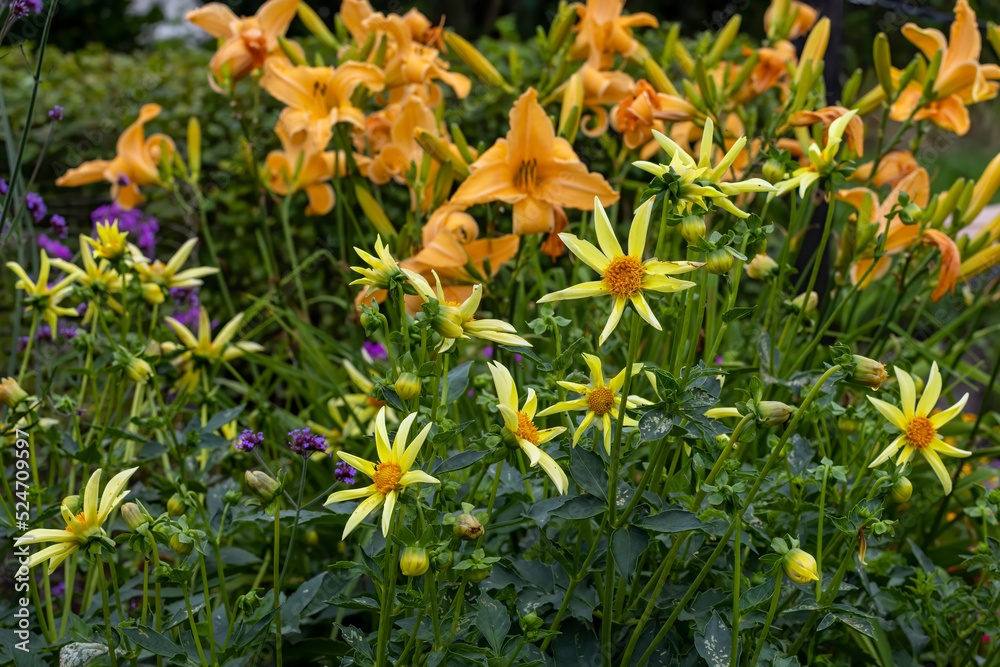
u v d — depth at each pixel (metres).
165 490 1.09
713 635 0.85
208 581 1.11
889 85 1.23
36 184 2.45
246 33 1.37
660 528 0.82
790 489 0.96
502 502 1.04
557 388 0.89
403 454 0.79
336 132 1.34
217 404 1.20
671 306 0.96
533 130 1.12
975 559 0.95
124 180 1.43
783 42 1.46
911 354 1.36
